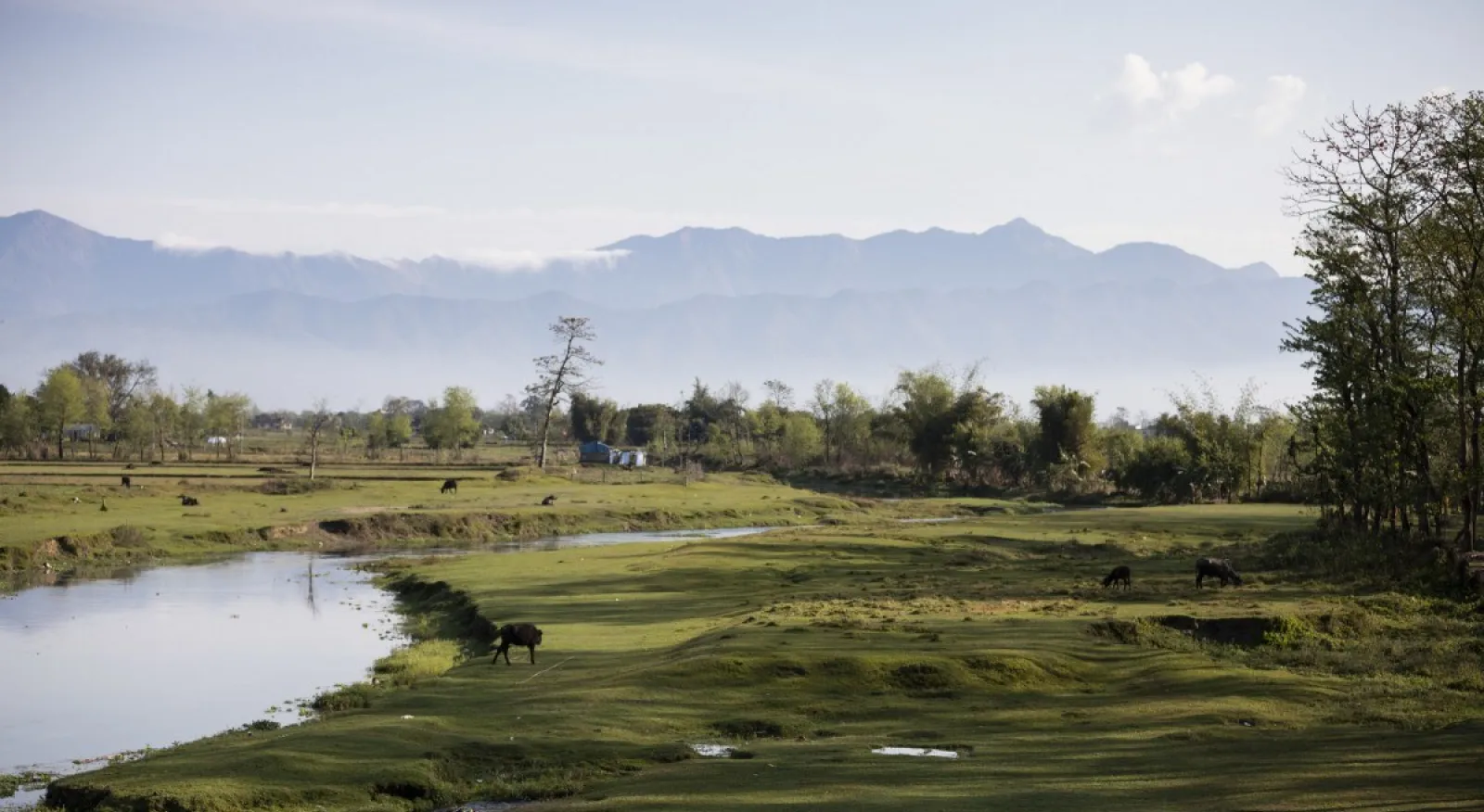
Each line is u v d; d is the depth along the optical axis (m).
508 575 63.84
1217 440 139.25
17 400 182.62
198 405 197.62
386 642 46.81
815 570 65.00
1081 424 164.00
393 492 122.69
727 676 33.16
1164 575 58.56
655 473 182.00
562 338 180.50
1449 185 55.75
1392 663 35.00
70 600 58.47
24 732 31.56
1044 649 36.00
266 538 87.62
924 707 30.45
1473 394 54.78
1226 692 30.67
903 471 191.50
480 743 26.55
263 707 34.50
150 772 24.16
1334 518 73.88
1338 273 64.81
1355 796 18.59
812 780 22.20
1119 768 22.39
